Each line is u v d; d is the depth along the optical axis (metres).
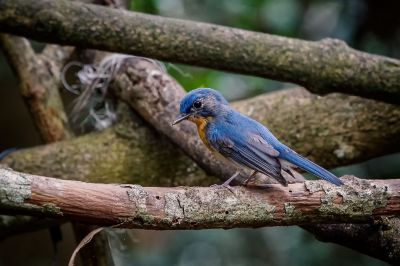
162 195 6.39
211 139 8.33
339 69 9.02
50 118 10.64
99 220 6.14
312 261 13.28
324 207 6.83
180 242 15.23
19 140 15.18
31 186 5.88
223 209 6.56
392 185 7.00
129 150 10.21
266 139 7.95
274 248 14.48
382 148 10.21
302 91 10.55
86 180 9.98
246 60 9.04
